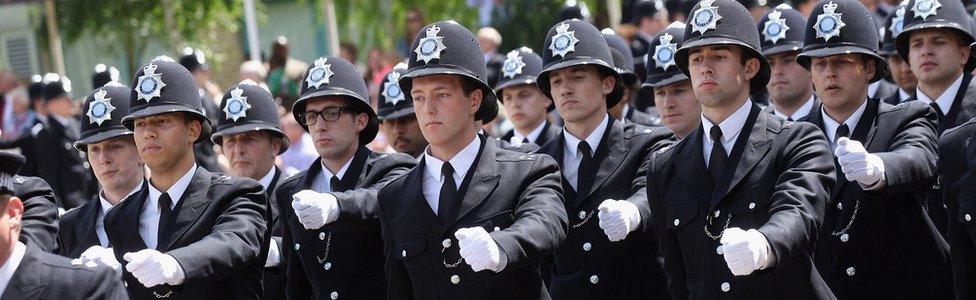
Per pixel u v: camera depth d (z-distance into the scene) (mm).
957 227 17734
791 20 22891
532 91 25078
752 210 16516
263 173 22891
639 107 31328
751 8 33125
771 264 15258
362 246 19625
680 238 17203
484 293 17109
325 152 20359
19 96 45188
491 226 17094
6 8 65812
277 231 21938
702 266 16953
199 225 18641
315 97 20406
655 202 17516
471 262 15438
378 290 19641
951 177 17906
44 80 38250
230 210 18719
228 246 17656
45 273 14125
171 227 18719
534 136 25203
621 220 17359
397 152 21312
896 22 24188
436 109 17297
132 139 20812
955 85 21719
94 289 14266
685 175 17141
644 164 20000
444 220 17281
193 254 17047
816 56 19531
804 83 22766
